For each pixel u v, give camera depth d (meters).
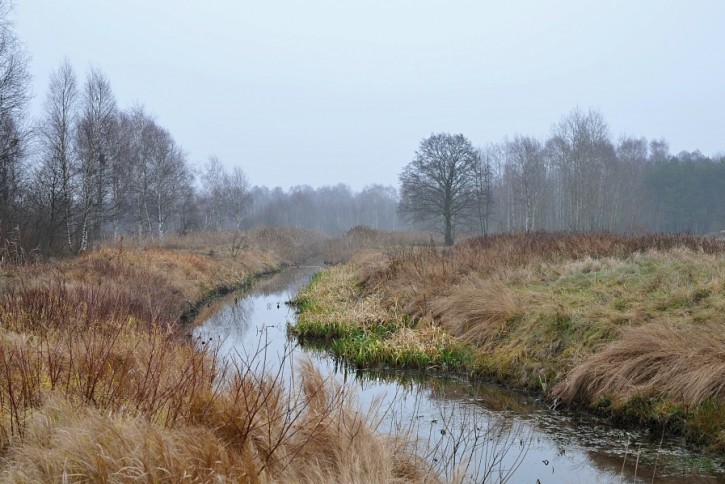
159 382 4.93
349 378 9.16
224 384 5.20
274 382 4.86
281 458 4.11
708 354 6.34
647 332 7.20
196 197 51.44
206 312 15.66
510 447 6.07
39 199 20.94
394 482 4.22
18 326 6.91
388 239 40.34
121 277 14.31
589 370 7.29
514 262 13.35
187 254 22.75
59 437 3.68
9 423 4.07
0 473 3.50
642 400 6.55
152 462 3.49
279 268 32.66
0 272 12.81
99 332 7.09
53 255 18.22
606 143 46.56
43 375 4.91
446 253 16.38
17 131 20.08
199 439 3.94
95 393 4.62
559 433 6.51
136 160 32.72
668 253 12.12
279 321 14.27
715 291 8.06
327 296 15.73
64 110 21.14
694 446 5.84
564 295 9.75
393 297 13.28
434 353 9.70
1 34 18.02
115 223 31.53
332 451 4.42
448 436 6.30
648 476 5.34
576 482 5.21
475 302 10.60
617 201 44.28
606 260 12.19
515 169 50.22
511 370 8.53
